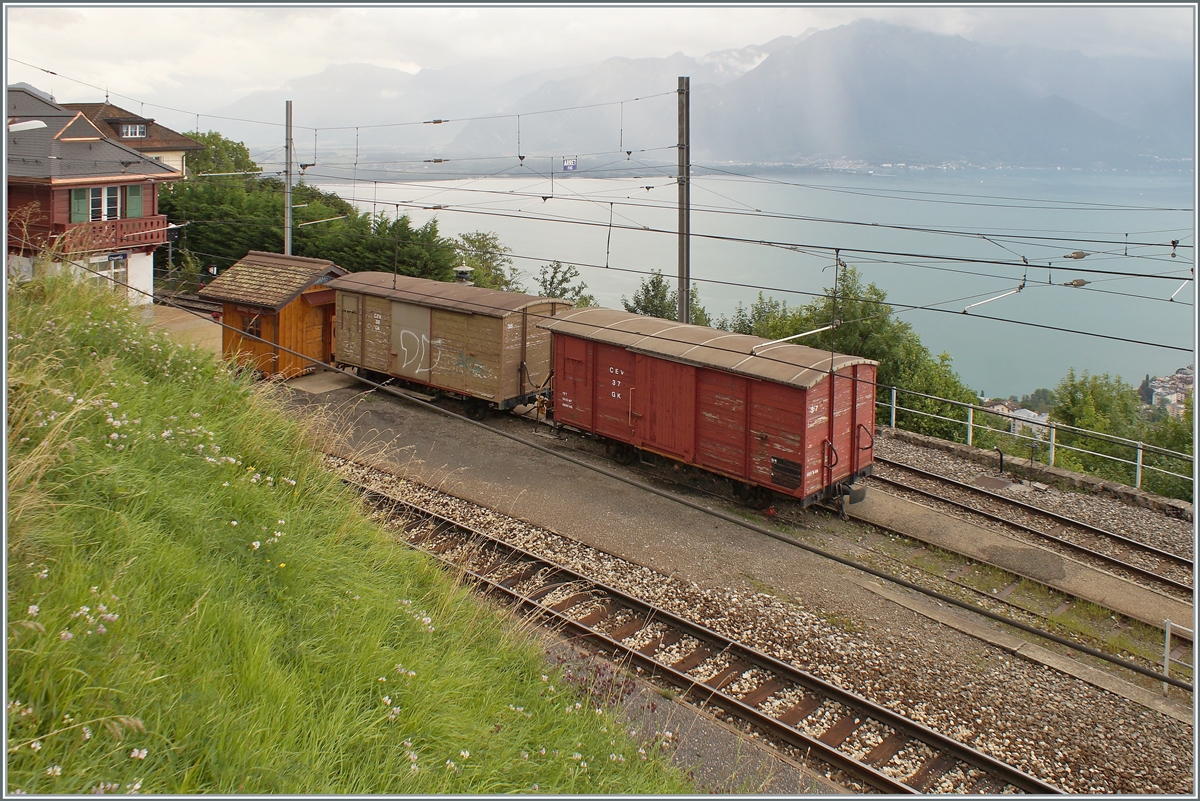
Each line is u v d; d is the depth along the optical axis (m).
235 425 9.80
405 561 9.34
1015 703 9.64
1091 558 13.73
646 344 16.50
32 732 4.52
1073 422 24.91
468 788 5.93
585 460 17.80
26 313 9.30
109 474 7.10
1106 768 8.57
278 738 5.48
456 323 20.09
